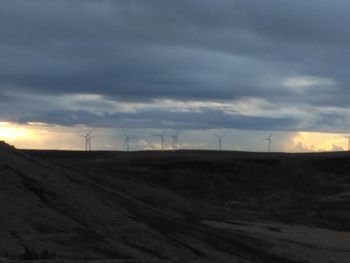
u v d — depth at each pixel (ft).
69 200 161.38
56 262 104.12
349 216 316.40
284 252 187.11
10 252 110.73
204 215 230.68
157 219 188.34
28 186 159.53
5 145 191.62
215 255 164.14
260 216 285.23
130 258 131.54
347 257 192.95
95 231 146.00
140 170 439.63
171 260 139.64
